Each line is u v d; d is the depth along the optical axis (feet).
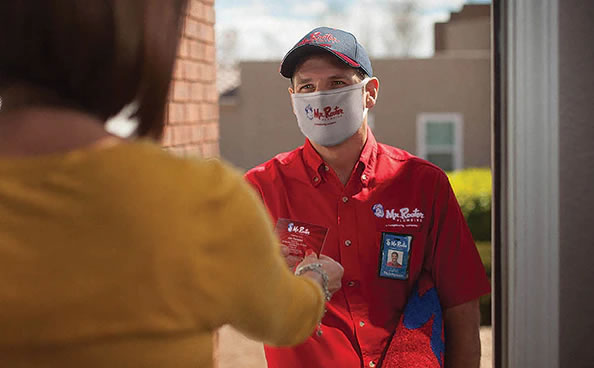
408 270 5.38
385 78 51.90
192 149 9.95
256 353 17.38
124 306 2.28
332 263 4.62
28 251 2.23
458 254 5.41
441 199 5.39
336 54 5.14
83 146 2.41
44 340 2.21
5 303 2.17
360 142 5.47
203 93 10.61
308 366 5.43
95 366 2.26
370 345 5.37
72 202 2.29
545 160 5.01
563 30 4.94
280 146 52.80
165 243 2.35
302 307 2.99
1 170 2.29
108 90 2.43
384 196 5.41
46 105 2.43
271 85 52.37
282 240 5.00
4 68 2.37
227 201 2.54
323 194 5.48
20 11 2.27
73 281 2.24
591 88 4.96
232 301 2.52
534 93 4.98
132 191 2.35
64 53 2.31
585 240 5.06
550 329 5.10
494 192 5.29
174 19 2.59
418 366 5.13
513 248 5.11
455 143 52.19
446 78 51.75
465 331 5.48
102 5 2.31
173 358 2.37
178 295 2.37
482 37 66.64
